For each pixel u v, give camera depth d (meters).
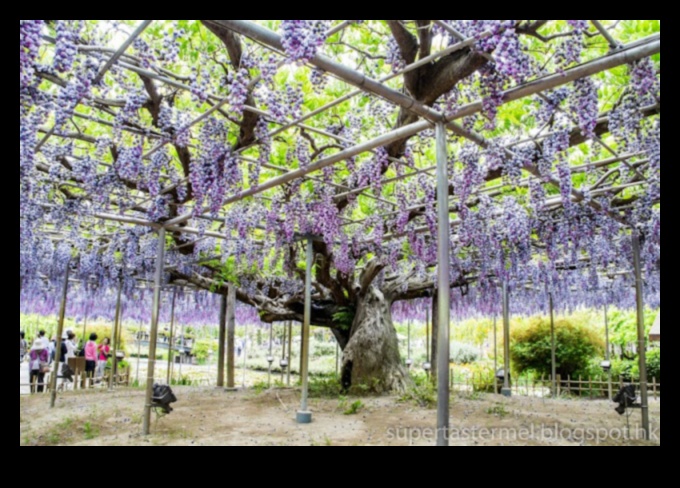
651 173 5.34
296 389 10.07
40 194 5.61
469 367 16.88
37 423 6.84
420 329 26.39
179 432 6.18
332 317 10.52
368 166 5.46
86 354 12.66
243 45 3.65
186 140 4.43
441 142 3.88
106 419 7.03
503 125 5.13
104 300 14.71
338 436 5.84
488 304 12.89
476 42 2.93
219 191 4.86
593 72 3.23
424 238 8.30
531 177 5.45
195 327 24.62
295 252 8.59
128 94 3.83
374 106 4.84
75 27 2.87
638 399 10.95
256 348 25.73
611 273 11.06
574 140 4.72
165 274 10.07
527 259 8.72
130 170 4.47
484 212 6.66
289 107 4.01
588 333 14.68
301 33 2.77
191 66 4.17
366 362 9.25
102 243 9.34
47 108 3.15
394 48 3.75
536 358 14.56
